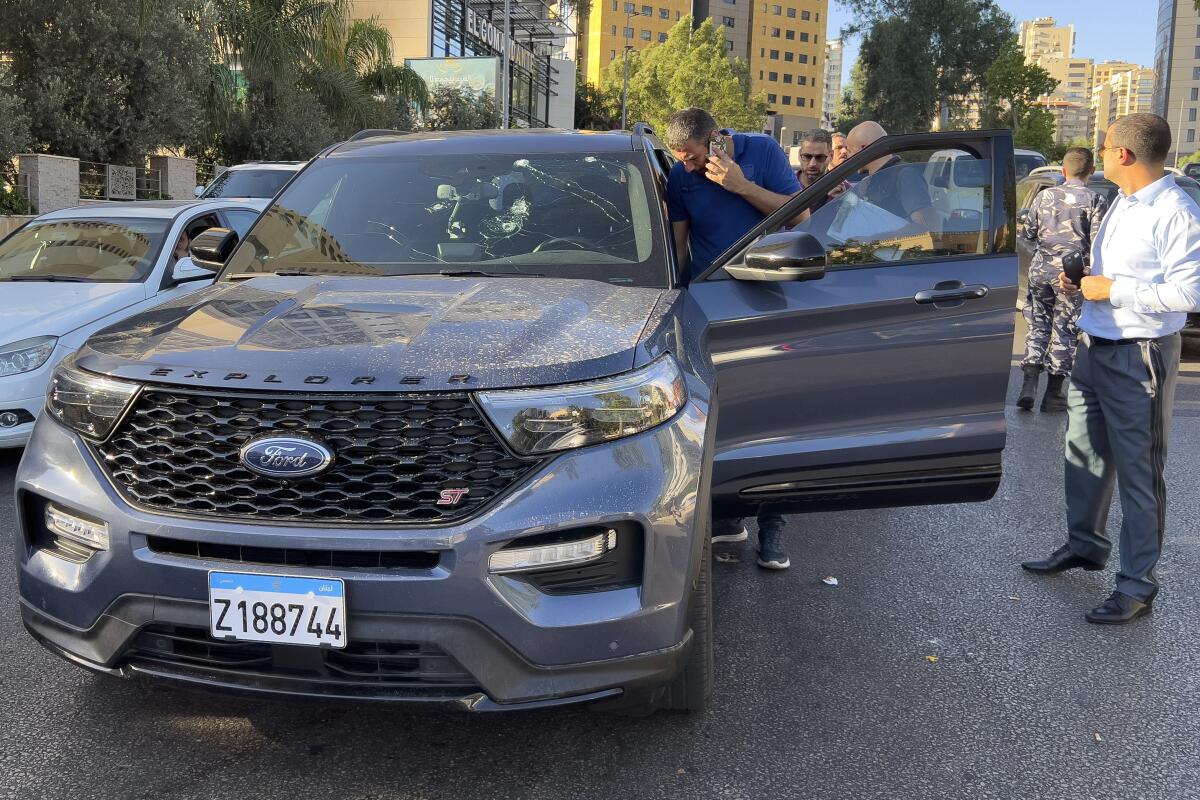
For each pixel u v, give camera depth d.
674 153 4.00
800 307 3.28
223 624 2.22
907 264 3.36
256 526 2.21
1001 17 58.78
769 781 2.59
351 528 2.19
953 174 3.37
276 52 19.61
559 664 2.24
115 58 15.18
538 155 3.80
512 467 2.22
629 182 3.64
